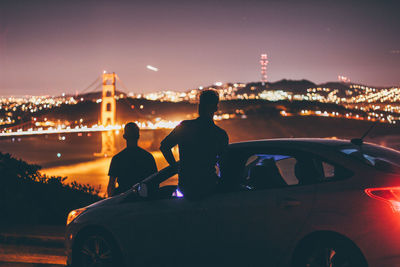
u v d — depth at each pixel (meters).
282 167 3.67
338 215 3.20
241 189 3.70
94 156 164.88
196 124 3.80
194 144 3.76
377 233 3.07
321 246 3.28
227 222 3.59
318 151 3.52
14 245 5.79
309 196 3.35
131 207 4.09
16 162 9.06
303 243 3.34
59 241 5.66
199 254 3.73
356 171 3.33
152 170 5.28
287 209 3.38
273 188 3.56
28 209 7.18
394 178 3.19
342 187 3.30
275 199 3.46
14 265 5.28
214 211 3.65
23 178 8.48
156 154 135.38
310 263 3.32
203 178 3.74
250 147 3.80
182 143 3.81
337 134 190.00
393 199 3.08
